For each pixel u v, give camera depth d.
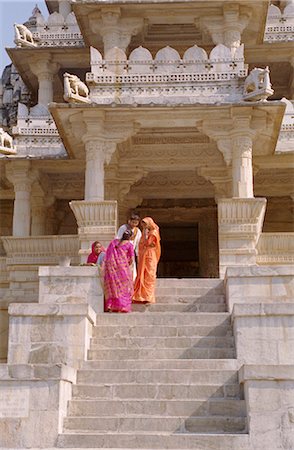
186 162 19.88
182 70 17.61
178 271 28.14
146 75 17.61
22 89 29.20
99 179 17.06
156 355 11.11
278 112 17.03
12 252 19.61
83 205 16.73
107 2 21.45
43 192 22.14
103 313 12.16
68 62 25.59
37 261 19.42
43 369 9.52
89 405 9.84
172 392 10.04
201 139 19.69
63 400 9.62
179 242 27.75
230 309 12.39
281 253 17.92
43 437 9.24
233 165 17.11
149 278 13.20
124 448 9.00
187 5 21.53
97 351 11.16
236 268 12.55
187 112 17.20
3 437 9.27
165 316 12.02
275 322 10.80
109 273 12.56
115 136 17.41
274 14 24.36
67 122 17.66
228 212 16.45
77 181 22.53
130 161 19.97
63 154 20.52
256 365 9.20
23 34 25.05
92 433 9.33
